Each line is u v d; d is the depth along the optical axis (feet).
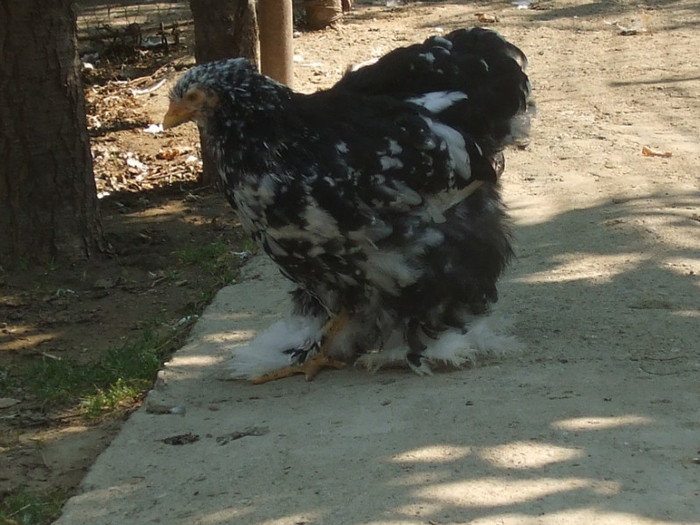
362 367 9.77
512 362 9.57
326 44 16.87
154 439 9.23
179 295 11.02
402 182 9.27
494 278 9.65
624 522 8.29
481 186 9.61
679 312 9.92
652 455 8.65
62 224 11.42
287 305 10.49
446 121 9.52
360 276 9.41
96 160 13.33
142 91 15.24
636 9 18.56
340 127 9.25
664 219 11.11
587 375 9.33
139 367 10.11
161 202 12.48
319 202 9.15
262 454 8.95
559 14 18.52
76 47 11.33
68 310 10.90
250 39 12.22
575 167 12.21
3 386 10.12
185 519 8.59
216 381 9.77
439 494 8.52
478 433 8.89
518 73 9.73
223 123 9.20
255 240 9.45
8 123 11.22
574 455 8.68
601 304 10.07
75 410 9.87
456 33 9.80
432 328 9.56
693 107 13.50
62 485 9.24
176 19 19.62
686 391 9.12
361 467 8.74
